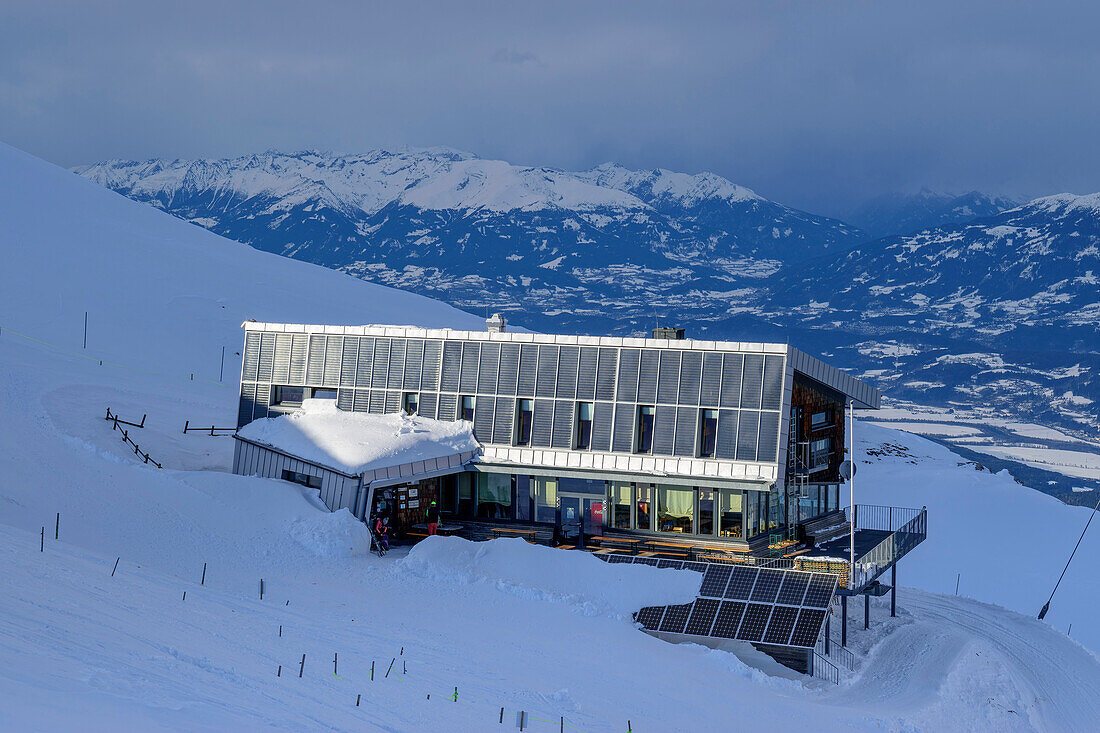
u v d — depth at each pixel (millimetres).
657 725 29484
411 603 39938
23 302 115812
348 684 27156
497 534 51062
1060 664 46781
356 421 53875
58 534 40438
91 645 24859
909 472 106438
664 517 49844
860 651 43594
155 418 73812
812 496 56375
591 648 36594
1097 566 85250
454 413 53719
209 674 24969
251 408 57625
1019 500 98375
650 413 50062
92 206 176250
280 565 43438
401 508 51125
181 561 41188
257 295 152375
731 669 37719
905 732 33500
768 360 48344
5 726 17312
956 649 43469
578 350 51688
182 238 180750
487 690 29344
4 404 62125
